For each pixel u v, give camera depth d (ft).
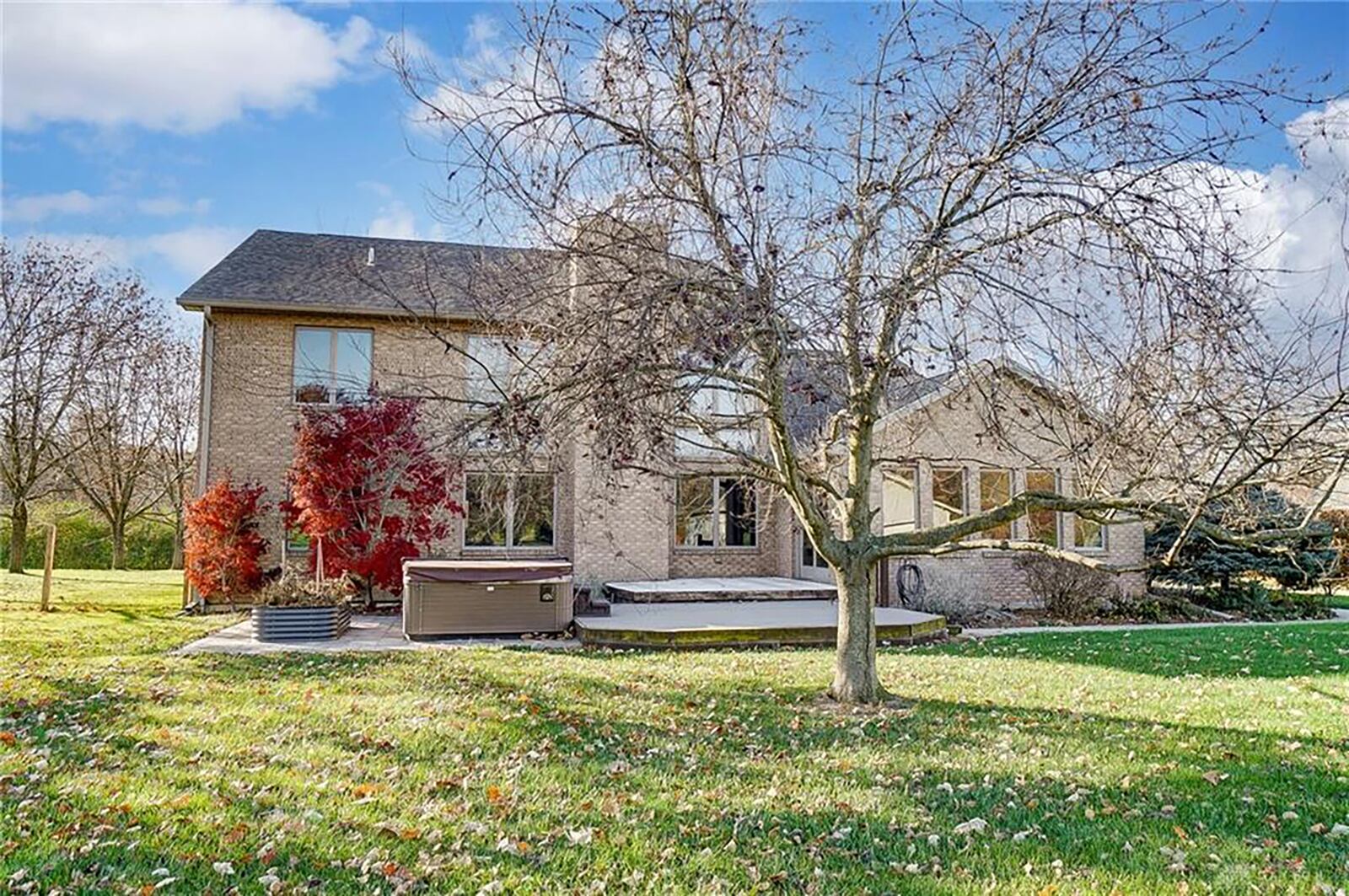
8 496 85.20
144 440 91.35
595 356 18.51
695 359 18.35
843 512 26.63
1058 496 22.71
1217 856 13.58
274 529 53.42
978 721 22.98
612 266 20.58
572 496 56.80
